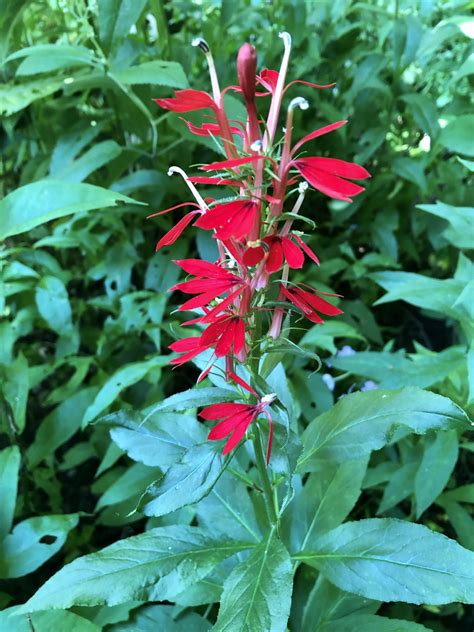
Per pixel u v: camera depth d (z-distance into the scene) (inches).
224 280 8.8
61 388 18.9
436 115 20.2
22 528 13.8
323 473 13.2
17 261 19.2
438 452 14.3
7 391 16.2
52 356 24.4
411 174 21.7
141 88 19.4
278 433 9.8
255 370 9.6
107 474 18.2
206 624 12.8
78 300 22.0
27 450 17.2
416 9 24.0
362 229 25.4
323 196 24.6
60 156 20.4
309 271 22.6
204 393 9.8
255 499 13.6
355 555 10.6
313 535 12.4
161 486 9.7
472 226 13.9
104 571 10.5
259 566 10.0
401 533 10.5
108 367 21.1
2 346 16.2
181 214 22.8
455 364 14.8
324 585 13.1
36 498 19.0
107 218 20.5
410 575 10.0
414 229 23.5
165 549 11.0
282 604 9.4
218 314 9.0
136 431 11.9
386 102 23.3
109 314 24.6
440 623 16.0
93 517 19.2
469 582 9.5
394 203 24.8
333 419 11.2
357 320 23.9
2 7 17.2
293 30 21.3
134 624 12.7
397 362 16.6
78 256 25.5
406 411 10.5
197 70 23.8
